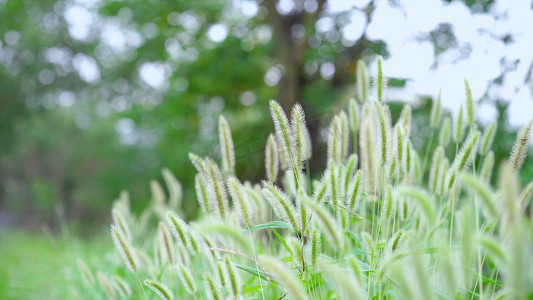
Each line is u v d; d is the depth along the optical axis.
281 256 2.72
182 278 2.01
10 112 21.03
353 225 2.78
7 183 25.50
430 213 1.41
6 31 16.58
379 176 2.23
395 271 1.26
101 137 26.94
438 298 1.92
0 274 6.41
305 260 1.99
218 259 2.08
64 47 17.62
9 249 9.52
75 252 4.56
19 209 24.75
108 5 12.24
